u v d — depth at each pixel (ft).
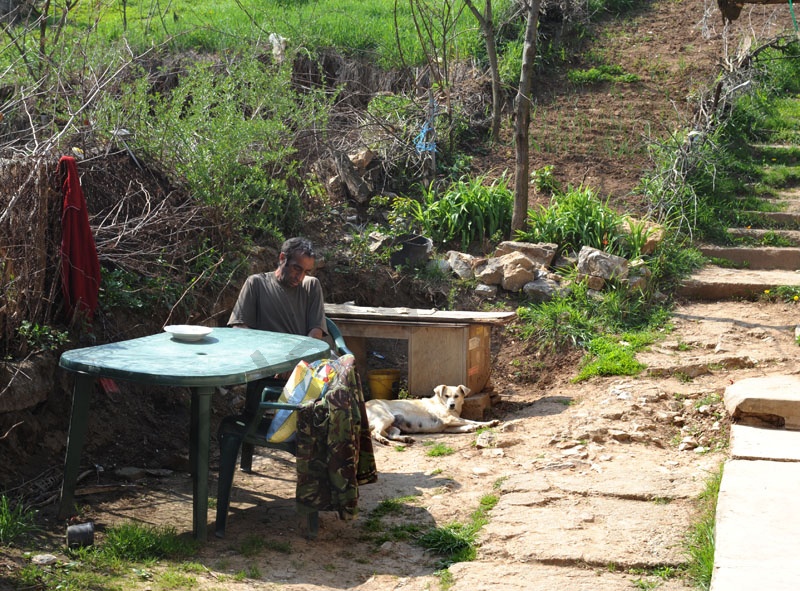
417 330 22.95
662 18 49.88
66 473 15.11
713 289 28.55
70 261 18.53
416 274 28.19
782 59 45.24
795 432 18.47
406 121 35.29
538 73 43.50
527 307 27.45
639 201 33.86
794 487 14.99
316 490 14.61
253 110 29.30
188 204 23.98
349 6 50.21
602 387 22.79
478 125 38.47
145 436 19.26
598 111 40.73
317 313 19.22
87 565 13.38
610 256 27.78
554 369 24.97
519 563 13.91
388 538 15.14
